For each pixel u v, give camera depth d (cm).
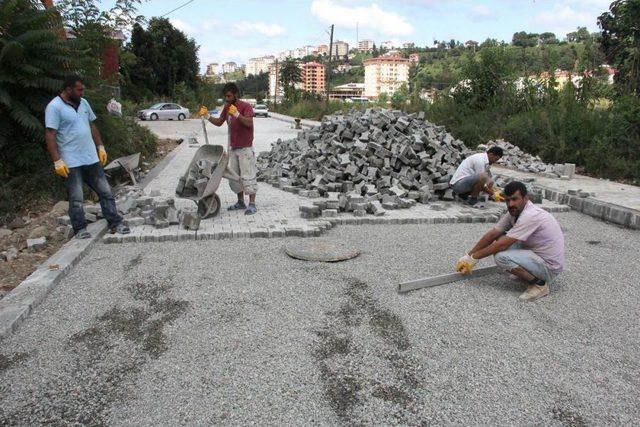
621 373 346
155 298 455
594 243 666
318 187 867
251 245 611
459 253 597
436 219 742
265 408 303
